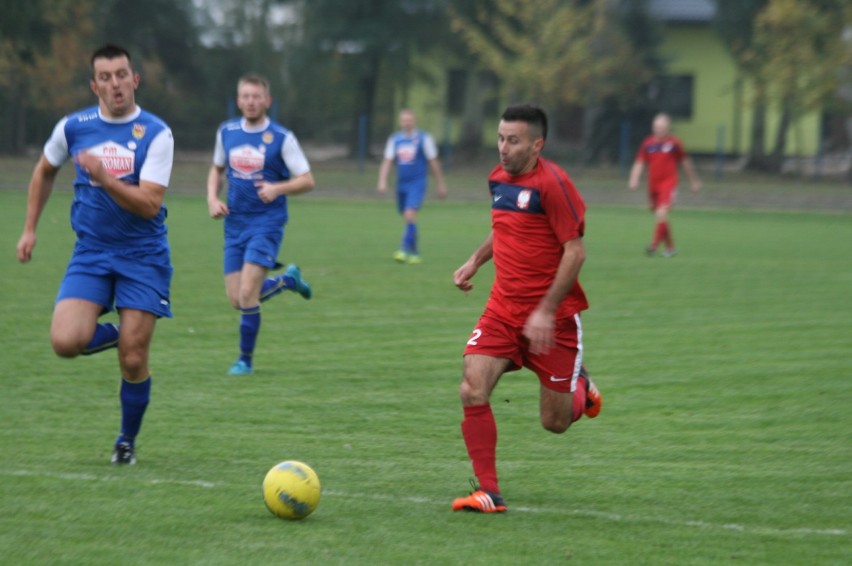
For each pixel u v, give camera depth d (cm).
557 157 11500
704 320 3028
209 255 4369
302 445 1692
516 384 2208
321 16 11481
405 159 4397
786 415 1933
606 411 1964
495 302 1416
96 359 2348
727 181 9919
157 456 1608
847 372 2316
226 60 13262
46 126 10738
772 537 1266
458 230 5884
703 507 1391
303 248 4841
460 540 1234
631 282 3875
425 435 1769
